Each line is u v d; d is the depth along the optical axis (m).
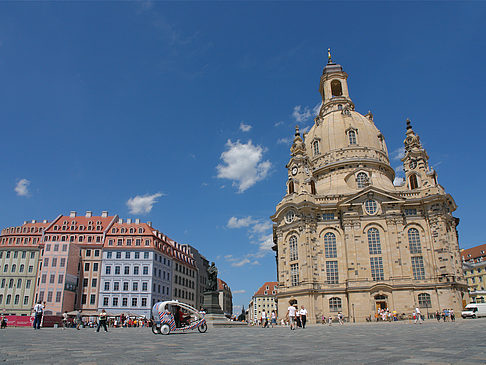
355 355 14.34
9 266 104.19
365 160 91.06
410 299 72.38
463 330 32.12
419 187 82.50
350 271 76.31
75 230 108.50
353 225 79.06
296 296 77.12
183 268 129.50
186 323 33.50
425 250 76.81
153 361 12.91
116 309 99.69
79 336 29.42
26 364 11.84
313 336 28.59
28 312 99.88
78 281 101.75
